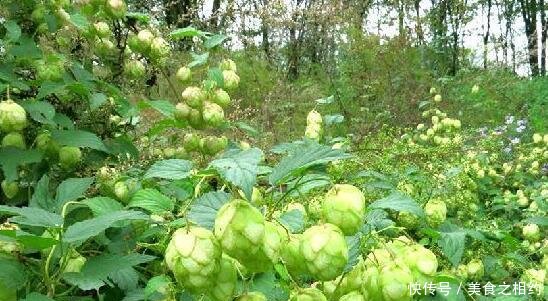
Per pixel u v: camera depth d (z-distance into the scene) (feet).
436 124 5.68
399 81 8.06
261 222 1.13
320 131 2.93
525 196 4.62
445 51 10.73
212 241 1.15
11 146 2.20
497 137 5.89
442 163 3.70
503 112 8.79
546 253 3.01
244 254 1.12
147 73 2.79
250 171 1.13
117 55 2.68
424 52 9.75
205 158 2.54
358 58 8.29
